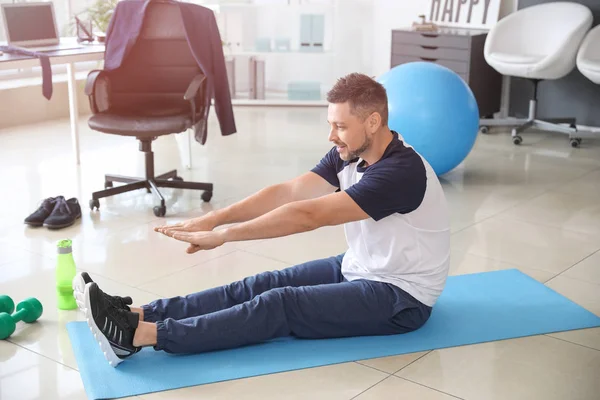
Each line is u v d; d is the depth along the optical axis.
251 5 7.04
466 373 2.50
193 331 2.50
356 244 2.70
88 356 2.56
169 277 3.29
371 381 2.44
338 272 2.81
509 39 5.95
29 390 2.38
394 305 2.63
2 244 3.64
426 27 6.14
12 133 5.86
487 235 3.84
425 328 2.78
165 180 4.33
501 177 4.85
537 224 4.01
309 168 5.04
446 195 4.48
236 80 7.19
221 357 2.55
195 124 4.31
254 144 5.65
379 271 2.65
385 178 2.45
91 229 3.87
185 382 2.40
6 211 4.11
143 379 2.42
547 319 2.89
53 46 4.80
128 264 3.43
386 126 2.52
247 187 4.61
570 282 3.28
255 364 2.52
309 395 2.36
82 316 2.91
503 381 2.46
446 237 2.66
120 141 5.69
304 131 6.08
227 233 2.40
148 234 3.81
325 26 7.34
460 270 3.37
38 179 4.70
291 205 2.43
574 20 5.68
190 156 4.96
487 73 6.14
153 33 4.34
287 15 7.32
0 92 6.02
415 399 2.35
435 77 4.50
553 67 5.50
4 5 4.63
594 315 2.93
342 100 2.42
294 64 7.48
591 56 5.48
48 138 5.73
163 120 4.11
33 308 2.82
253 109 6.90
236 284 2.74
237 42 7.10
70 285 2.93
